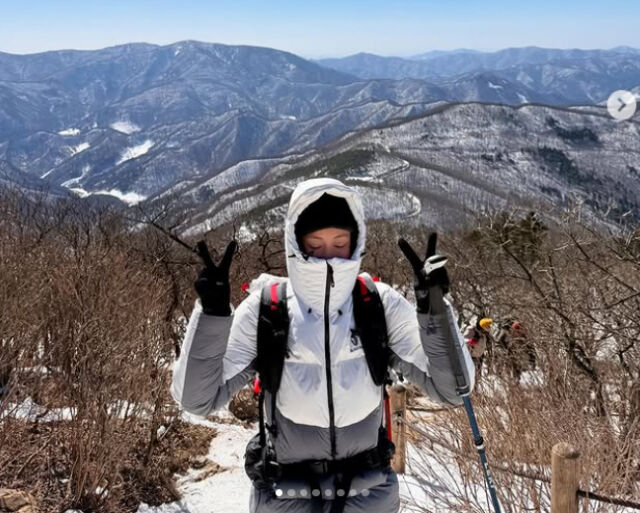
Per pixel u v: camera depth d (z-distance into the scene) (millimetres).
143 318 5145
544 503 3443
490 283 7371
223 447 5453
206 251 1688
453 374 1836
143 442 5094
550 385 4262
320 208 1835
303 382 1808
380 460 1881
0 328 4477
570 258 5500
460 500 3631
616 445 3523
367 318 1851
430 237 1824
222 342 1694
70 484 4047
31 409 4676
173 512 4371
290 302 1846
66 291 4906
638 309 5070
